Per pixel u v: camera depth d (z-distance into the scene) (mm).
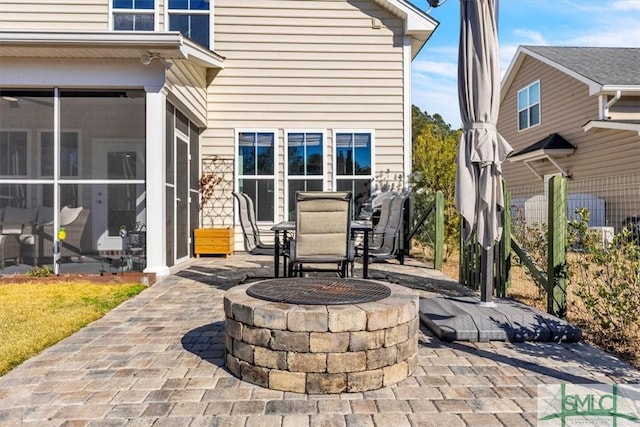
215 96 8664
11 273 5914
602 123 10188
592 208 10891
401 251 7520
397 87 8758
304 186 8758
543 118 13734
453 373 2742
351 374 2479
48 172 6070
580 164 11914
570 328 3375
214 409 2252
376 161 8742
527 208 7629
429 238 7914
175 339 3369
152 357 2980
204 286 5398
